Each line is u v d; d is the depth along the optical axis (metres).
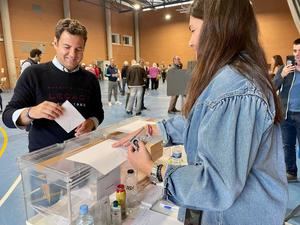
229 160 0.46
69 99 1.36
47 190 0.86
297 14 1.71
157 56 16.00
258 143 0.50
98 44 13.96
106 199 0.88
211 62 0.55
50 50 11.57
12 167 2.78
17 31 10.27
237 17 0.53
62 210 0.85
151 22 15.85
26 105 1.30
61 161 0.85
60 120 1.21
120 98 8.04
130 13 15.89
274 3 12.23
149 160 0.65
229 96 0.49
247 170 0.48
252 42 0.55
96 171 0.83
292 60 2.13
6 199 2.12
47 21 11.34
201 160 0.52
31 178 0.88
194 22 0.59
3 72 9.98
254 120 0.48
